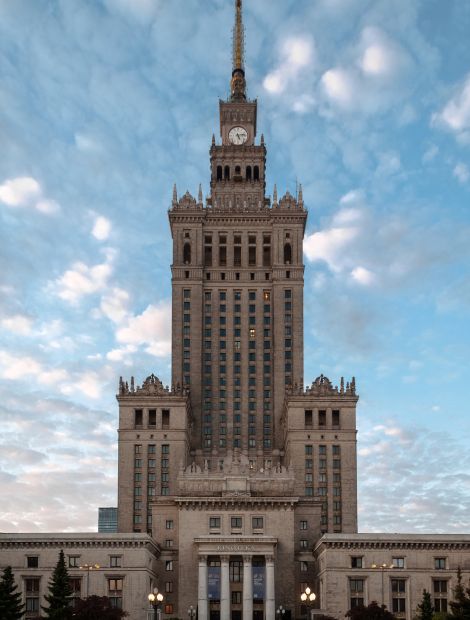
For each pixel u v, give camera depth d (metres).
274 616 167.62
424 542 161.50
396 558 161.50
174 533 183.50
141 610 162.75
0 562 163.88
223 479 179.00
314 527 183.62
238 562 172.50
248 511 176.88
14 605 139.88
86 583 163.12
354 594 159.88
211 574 169.88
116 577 163.88
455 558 161.50
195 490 179.12
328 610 159.00
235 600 170.88
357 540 161.38
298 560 177.25
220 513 176.50
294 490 185.38
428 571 160.75
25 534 165.38
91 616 143.38
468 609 132.00
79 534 165.50
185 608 171.25
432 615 140.38
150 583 169.50
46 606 161.38
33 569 163.62
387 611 147.38
